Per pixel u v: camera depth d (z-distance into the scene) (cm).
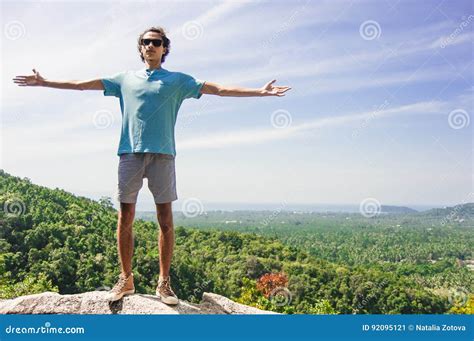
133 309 329
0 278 1428
